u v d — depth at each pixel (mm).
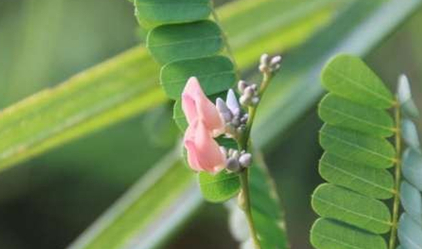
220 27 244
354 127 238
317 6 366
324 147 238
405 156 238
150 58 343
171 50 243
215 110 223
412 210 236
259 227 291
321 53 364
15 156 336
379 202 237
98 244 366
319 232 237
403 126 239
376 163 238
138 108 352
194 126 222
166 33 243
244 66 375
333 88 238
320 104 238
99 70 337
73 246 369
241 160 226
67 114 336
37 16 622
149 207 365
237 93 242
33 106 333
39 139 337
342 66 238
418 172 237
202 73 242
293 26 368
